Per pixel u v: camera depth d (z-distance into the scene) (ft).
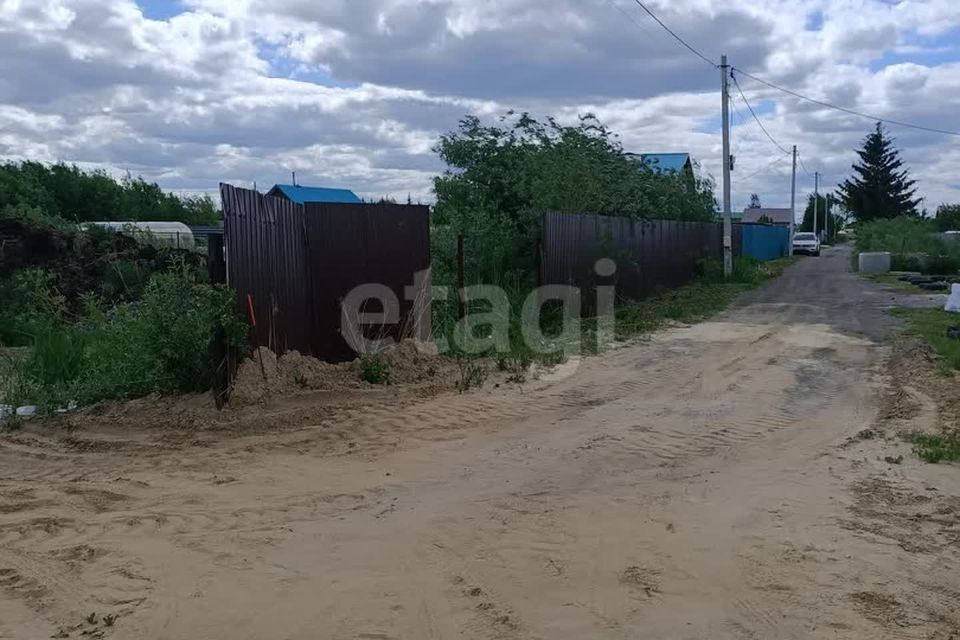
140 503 17.80
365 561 14.71
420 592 13.46
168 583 13.78
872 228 160.97
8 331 43.68
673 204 81.76
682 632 12.15
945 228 164.35
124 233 73.41
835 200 303.68
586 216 51.34
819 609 12.83
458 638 11.95
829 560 14.67
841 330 46.55
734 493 18.53
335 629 12.23
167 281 26.35
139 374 25.96
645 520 16.76
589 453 21.83
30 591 13.52
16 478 19.63
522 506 17.63
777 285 82.64
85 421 23.95
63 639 11.94
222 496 18.28
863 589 13.51
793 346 40.32
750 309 58.49
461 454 21.74
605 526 16.43
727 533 16.01
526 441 23.02
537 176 55.26
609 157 64.59
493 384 30.30
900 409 26.37
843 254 177.58
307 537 15.85
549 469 20.44
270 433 23.27
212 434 22.94
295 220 28.58
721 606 12.95
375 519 16.87
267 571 14.26
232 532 16.08
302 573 14.19
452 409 26.32
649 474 20.04
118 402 25.61
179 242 83.15
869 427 24.50
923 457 20.98
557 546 15.38
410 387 28.84
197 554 15.01
